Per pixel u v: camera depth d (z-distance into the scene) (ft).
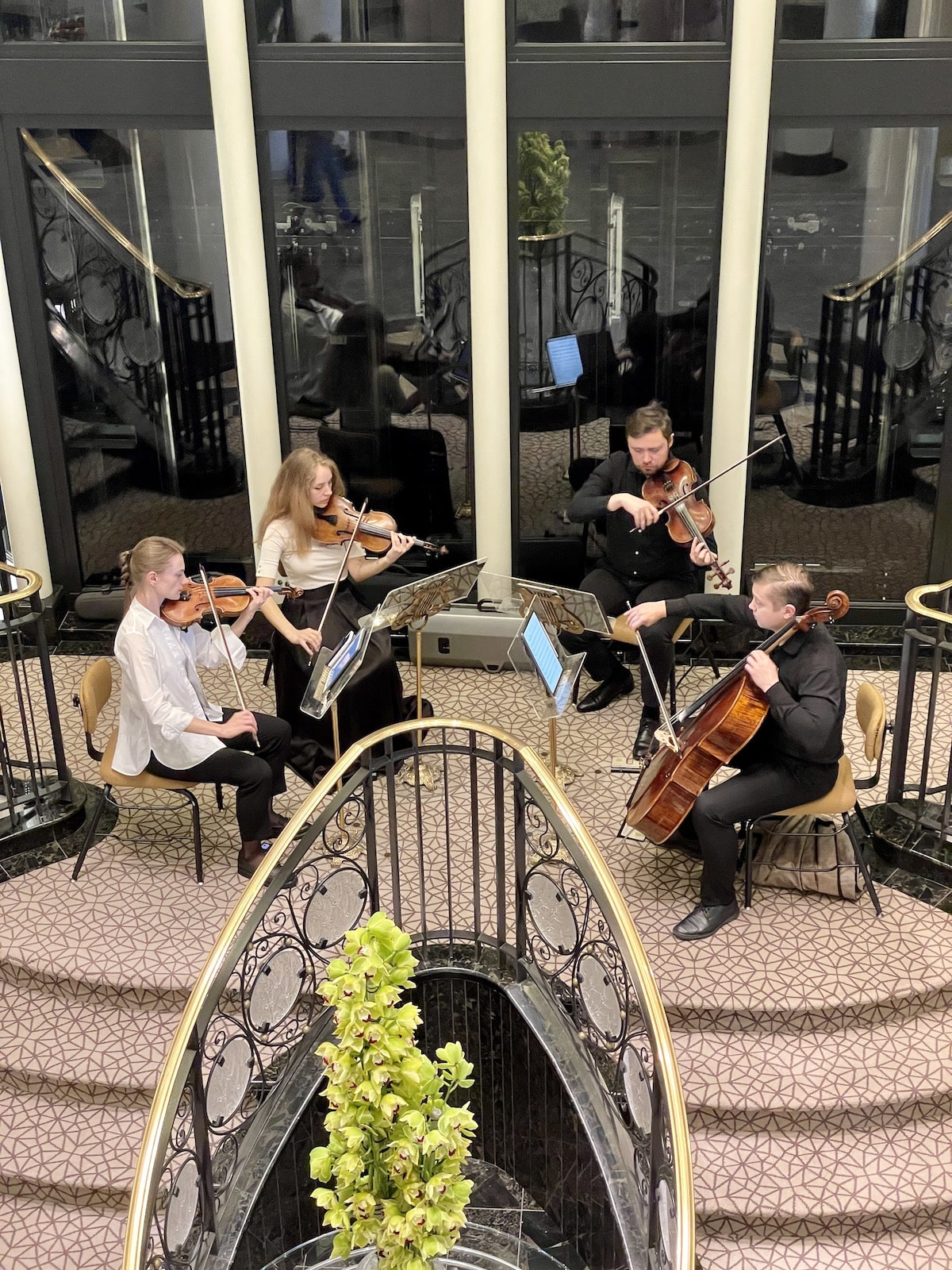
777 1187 12.24
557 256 18.65
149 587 14.05
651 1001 10.80
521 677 19.27
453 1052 10.39
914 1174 12.34
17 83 18.07
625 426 19.47
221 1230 11.52
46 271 19.17
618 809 16.17
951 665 19.35
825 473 19.60
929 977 13.46
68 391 19.83
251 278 18.22
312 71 17.76
